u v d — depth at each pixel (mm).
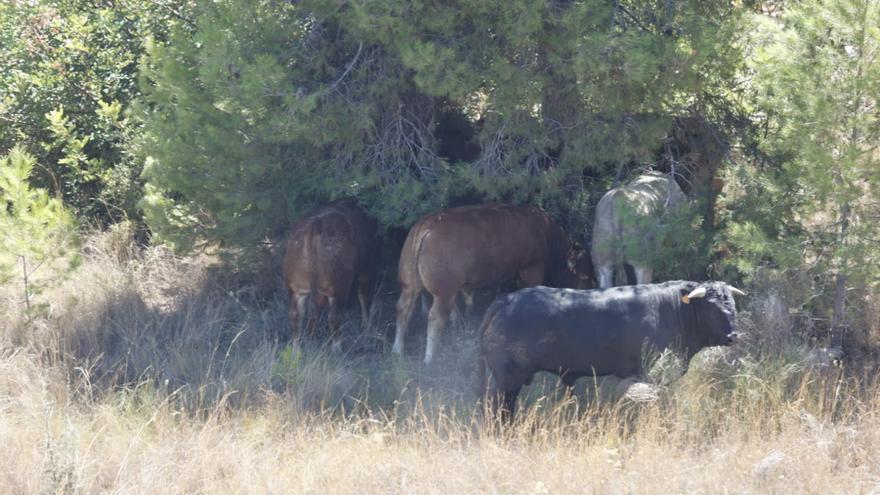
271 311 18125
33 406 13648
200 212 18359
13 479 11422
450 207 17672
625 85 16266
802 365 14242
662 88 16328
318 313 16719
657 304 13664
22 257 16797
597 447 12289
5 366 14914
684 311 13797
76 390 14484
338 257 16500
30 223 16969
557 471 11523
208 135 16828
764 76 14859
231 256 18547
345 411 14633
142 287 19297
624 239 16250
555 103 17250
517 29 15656
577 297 13594
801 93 14203
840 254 14148
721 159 18250
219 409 13906
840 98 13930
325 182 17375
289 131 16172
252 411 14219
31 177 22047
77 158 20766
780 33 14750
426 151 17797
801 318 15422
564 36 16031
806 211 14891
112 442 12562
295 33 17062
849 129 14070
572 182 18234
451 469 11797
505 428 13164
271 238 18500
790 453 11945
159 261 19984
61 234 17484
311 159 17828
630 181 17812
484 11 15938
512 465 11836
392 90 17406
